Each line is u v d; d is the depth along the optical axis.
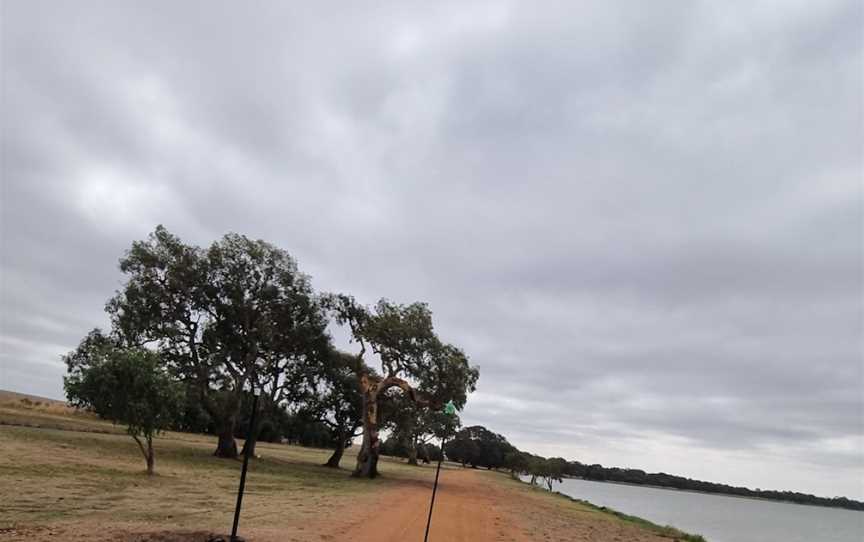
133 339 43.59
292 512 18.53
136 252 43.94
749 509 180.12
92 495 17.16
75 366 42.25
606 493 140.12
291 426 64.50
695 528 65.62
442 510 26.02
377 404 49.47
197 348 46.50
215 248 45.88
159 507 16.28
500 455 163.00
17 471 20.42
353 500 25.09
